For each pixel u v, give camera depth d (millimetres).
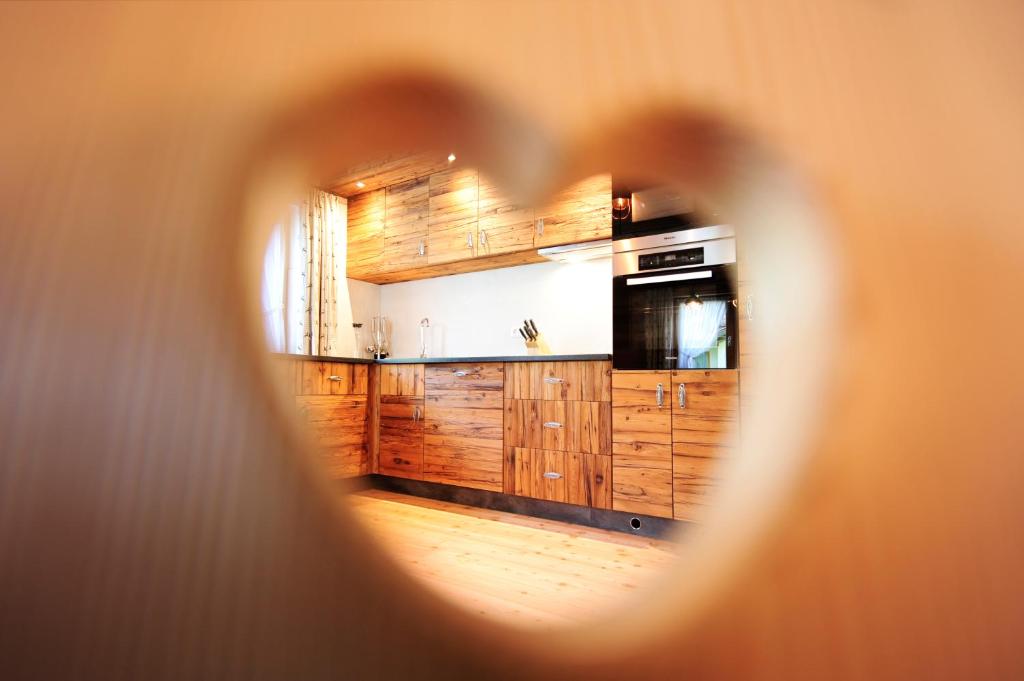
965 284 195
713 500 227
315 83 208
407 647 208
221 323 200
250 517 196
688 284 2254
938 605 186
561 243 2725
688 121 212
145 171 193
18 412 178
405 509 2637
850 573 195
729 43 211
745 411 228
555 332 3133
